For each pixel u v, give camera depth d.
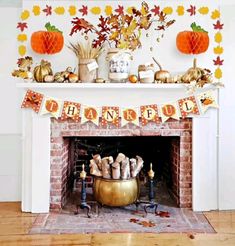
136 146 4.23
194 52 3.44
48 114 3.44
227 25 3.54
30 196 3.50
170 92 3.46
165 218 3.30
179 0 3.54
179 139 3.56
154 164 4.24
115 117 3.44
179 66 3.56
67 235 2.92
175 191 3.80
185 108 3.46
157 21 3.54
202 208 3.53
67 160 3.88
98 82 3.39
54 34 3.35
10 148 3.84
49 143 3.46
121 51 3.41
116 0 3.53
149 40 3.55
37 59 3.53
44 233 2.96
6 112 3.80
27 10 3.50
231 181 3.59
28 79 3.45
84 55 3.43
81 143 4.21
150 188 3.54
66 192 3.83
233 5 3.53
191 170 3.55
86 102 3.45
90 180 4.23
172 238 2.86
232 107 3.54
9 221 3.24
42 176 3.46
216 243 2.77
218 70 3.55
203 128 3.50
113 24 3.50
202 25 3.55
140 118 3.47
